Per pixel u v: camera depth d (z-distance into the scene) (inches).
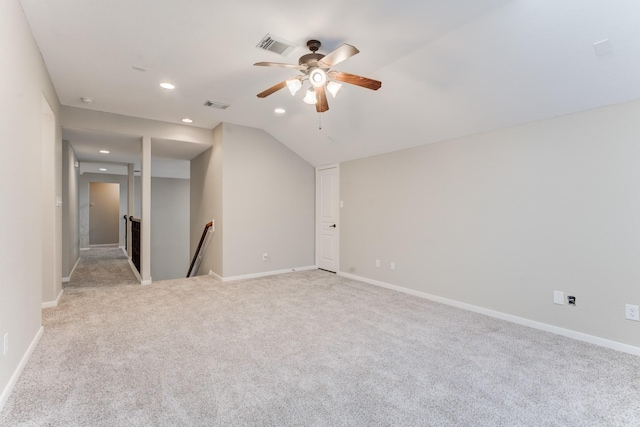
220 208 196.9
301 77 104.7
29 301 91.5
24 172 86.2
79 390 75.5
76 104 159.6
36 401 70.9
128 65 118.9
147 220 184.2
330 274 215.8
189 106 163.5
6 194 71.6
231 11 87.6
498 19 89.2
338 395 74.9
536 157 118.4
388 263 179.5
